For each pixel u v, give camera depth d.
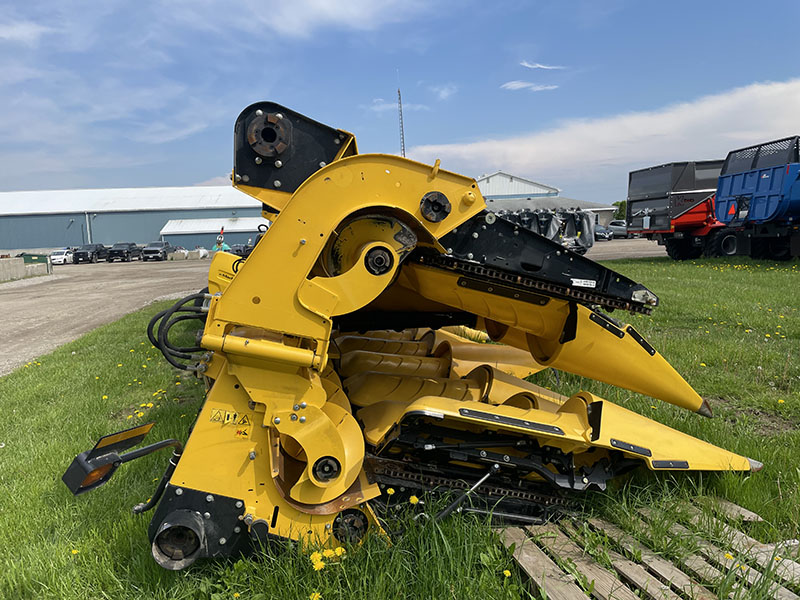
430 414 2.60
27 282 25.55
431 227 2.63
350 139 2.70
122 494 3.40
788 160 14.98
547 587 2.33
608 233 44.72
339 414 2.78
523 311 3.11
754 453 3.61
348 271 2.52
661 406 4.43
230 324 2.49
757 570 2.50
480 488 2.89
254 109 2.61
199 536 2.42
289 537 2.53
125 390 5.87
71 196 69.62
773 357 5.78
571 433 2.78
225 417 2.49
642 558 2.59
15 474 3.85
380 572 2.35
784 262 15.77
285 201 2.67
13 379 6.87
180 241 61.09
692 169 18.70
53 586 2.54
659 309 8.73
